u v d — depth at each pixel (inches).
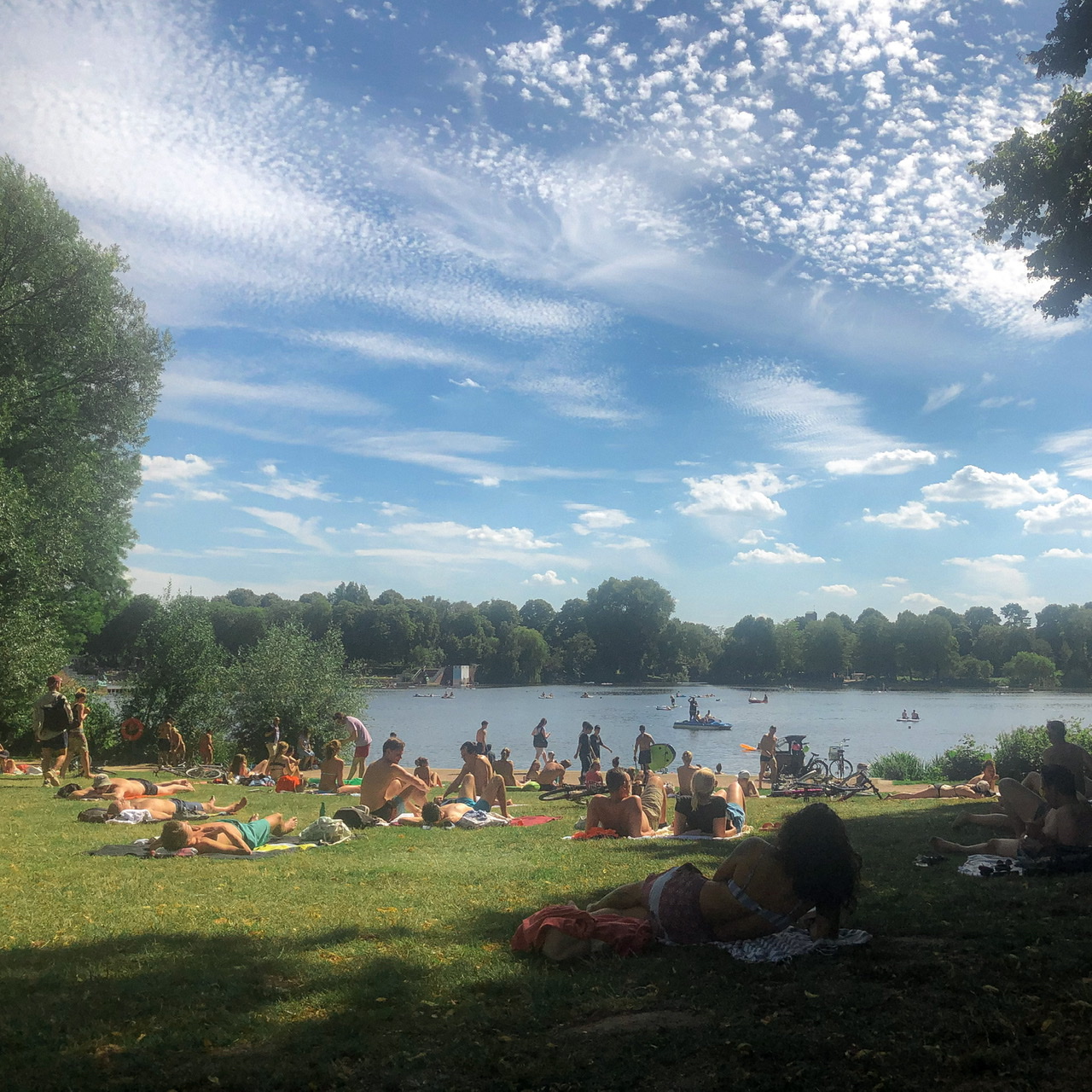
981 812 617.9
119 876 353.7
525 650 7751.0
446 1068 168.6
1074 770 471.2
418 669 7524.6
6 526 1067.3
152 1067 169.0
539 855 415.2
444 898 315.0
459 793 639.8
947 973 214.2
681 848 432.8
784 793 857.5
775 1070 163.3
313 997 207.9
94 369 1429.6
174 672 1369.3
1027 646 7559.1
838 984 210.4
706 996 204.4
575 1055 172.1
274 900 310.8
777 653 7578.7
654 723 3218.5
